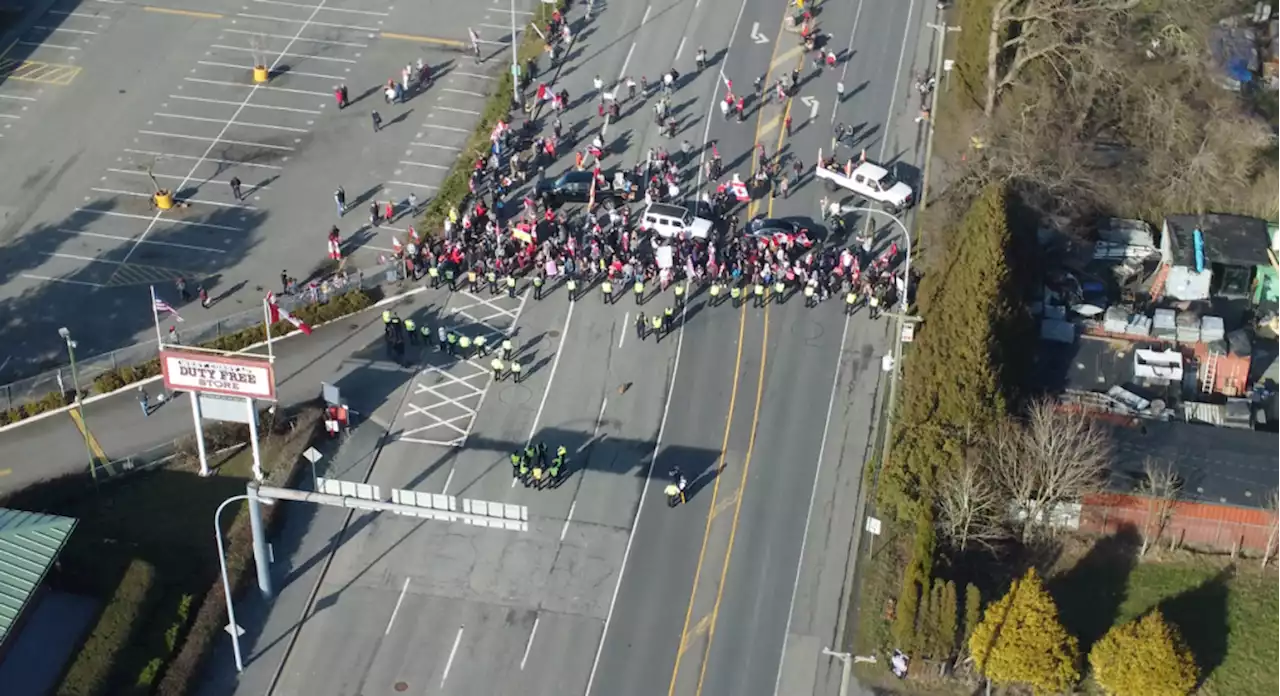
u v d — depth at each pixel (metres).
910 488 81.69
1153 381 90.62
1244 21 116.94
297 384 90.75
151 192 104.69
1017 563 81.06
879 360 92.75
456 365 92.25
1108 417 87.38
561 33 119.00
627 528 82.75
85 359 92.00
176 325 94.25
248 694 74.69
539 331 94.69
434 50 118.50
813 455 87.00
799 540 82.31
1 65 115.94
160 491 83.62
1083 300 96.31
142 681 73.31
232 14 122.12
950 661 75.94
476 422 88.69
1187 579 80.75
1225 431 86.69
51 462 85.50
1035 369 91.31
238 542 80.19
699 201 102.75
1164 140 104.25
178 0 123.62
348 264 99.31
